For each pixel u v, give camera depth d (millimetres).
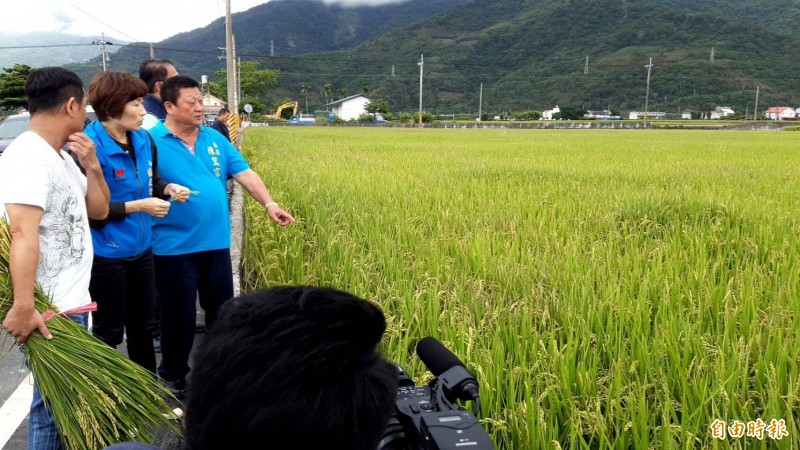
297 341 966
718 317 3754
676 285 4297
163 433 3236
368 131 51719
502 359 3197
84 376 2584
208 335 1054
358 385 991
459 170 13203
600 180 11484
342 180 11125
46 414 2730
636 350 3287
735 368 3035
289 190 9773
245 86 103312
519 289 4512
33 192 2488
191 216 3689
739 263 5227
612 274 4590
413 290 4562
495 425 2635
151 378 2928
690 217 7371
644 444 2520
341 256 5488
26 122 13578
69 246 2725
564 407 2848
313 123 84750
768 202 8047
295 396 936
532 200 8180
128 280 3586
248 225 7531
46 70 2650
